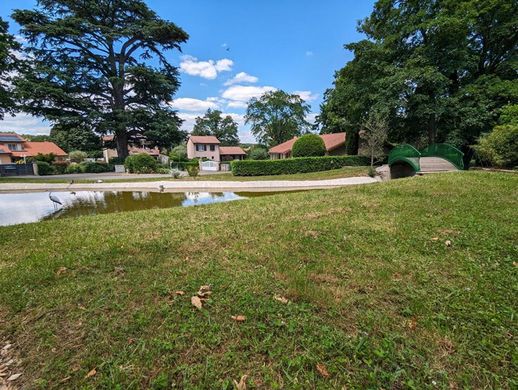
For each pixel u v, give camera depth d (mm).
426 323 1910
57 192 14336
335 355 1653
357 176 17703
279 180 16938
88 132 26922
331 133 34625
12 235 4250
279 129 47469
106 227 4562
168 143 30578
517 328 1849
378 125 18375
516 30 16375
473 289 2305
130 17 27234
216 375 1534
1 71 20234
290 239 3582
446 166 14750
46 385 1502
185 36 27266
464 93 16469
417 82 16656
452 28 15344
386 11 19141
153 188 15461
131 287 2439
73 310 2129
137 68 25547
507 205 4824
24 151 38531
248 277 2584
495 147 11891
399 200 5676
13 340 1851
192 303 2160
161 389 1458
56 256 3211
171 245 3482
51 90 22625
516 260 2799
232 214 5258
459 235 3500
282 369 1567
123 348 1732
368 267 2740
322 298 2203
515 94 14766
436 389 1437
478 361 1604
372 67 19172
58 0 23672
